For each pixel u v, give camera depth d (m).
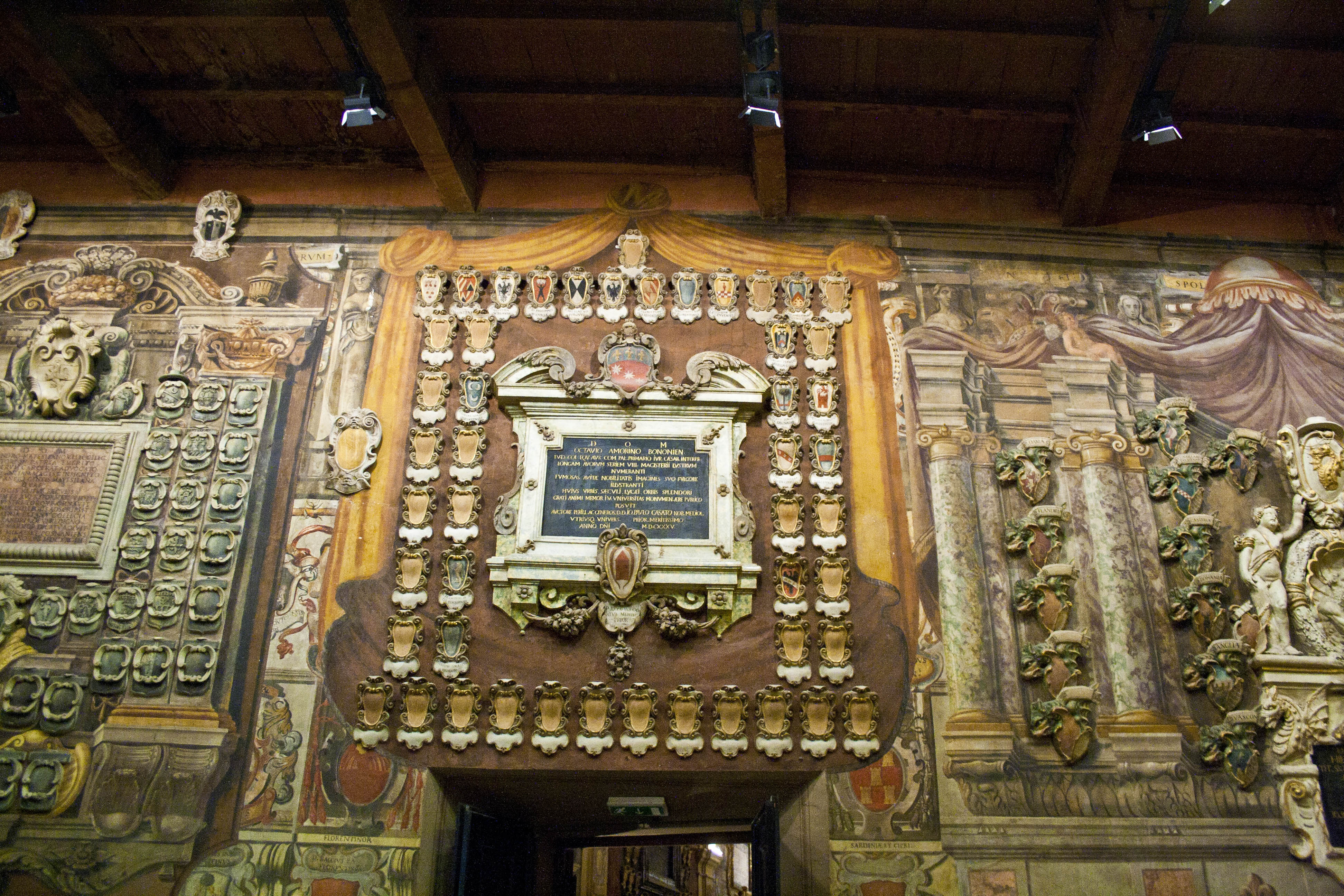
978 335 7.42
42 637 6.21
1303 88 7.18
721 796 6.47
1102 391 7.23
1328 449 6.94
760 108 6.57
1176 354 7.45
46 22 6.53
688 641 6.32
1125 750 6.12
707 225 7.77
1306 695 6.29
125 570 6.41
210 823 5.79
